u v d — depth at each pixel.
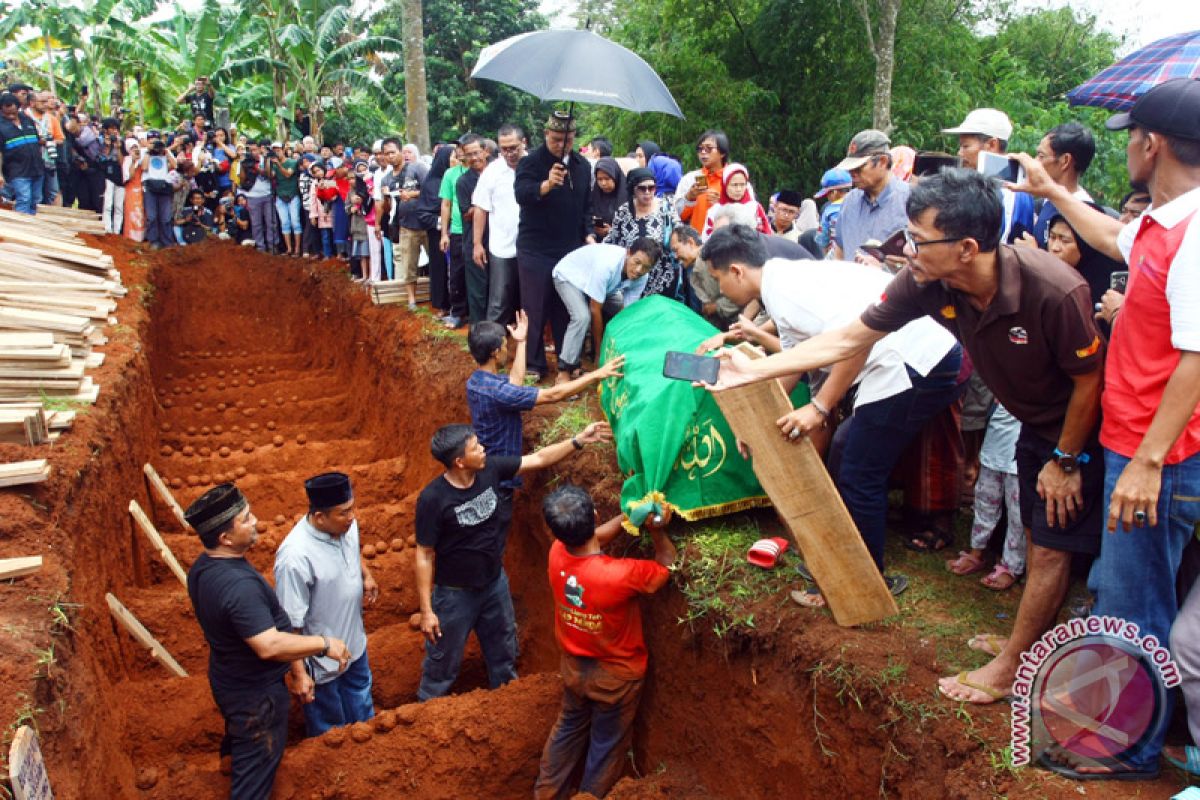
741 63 15.49
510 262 8.19
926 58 14.09
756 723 4.21
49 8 20.77
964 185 2.99
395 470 9.74
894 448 4.16
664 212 7.21
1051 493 3.24
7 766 3.27
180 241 17.64
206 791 5.09
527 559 7.14
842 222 5.93
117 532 6.77
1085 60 17.08
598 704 5.06
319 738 5.38
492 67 6.68
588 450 6.20
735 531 4.89
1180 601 3.24
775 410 3.89
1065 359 3.09
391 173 12.20
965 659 3.75
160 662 6.40
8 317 7.20
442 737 5.40
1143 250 2.82
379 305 12.10
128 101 26.48
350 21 23.09
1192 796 2.77
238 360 15.12
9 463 5.25
